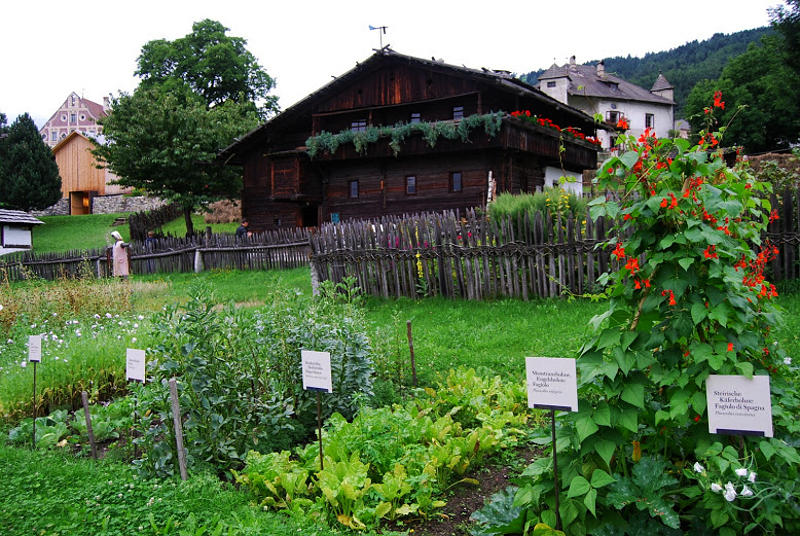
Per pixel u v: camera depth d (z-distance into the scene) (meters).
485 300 11.53
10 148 44.78
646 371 3.65
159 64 48.56
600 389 3.54
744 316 3.36
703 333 3.54
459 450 4.90
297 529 3.87
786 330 7.12
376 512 4.17
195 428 5.30
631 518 3.44
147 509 4.22
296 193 26.47
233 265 22.95
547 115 25.67
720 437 3.47
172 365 5.15
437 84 23.14
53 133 84.00
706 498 3.19
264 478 4.60
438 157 23.53
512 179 23.11
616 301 3.71
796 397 3.94
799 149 15.98
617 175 3.73
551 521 3.50
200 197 34.19
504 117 20.59
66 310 12.12
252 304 14.64
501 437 5.40
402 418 5.21
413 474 4.61
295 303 6.50
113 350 8.42
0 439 6.16
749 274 3.74
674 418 3.45
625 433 3.54
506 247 11.23
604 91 61.97
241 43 50.09
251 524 3.90
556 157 25.20
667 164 3.60
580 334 8.64
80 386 7.66
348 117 25.62
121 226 43.03
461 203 23.12
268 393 5.60
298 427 5.81
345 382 6.15
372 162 24.70
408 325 7.27
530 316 10.10
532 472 3.63
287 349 6.09
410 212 24.09
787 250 9.52
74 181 55.09
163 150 32.72
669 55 132.00
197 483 4.61
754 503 3.15
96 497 4.42
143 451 5.62
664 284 3.44
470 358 8.14
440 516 4.41
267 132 27.48
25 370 7.79
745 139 47.56
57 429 6.48
